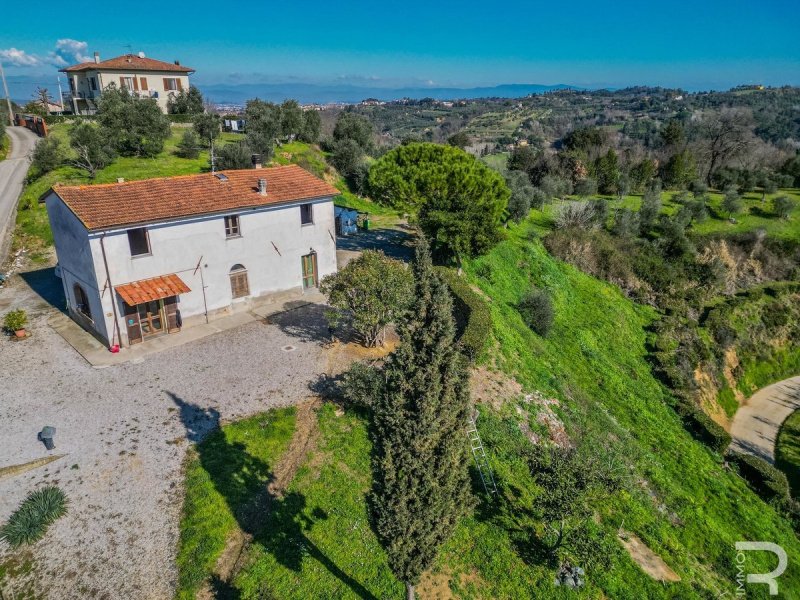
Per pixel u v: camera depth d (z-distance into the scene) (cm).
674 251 4844
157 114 5647
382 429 1011
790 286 4788
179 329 2552
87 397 2003
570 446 2136
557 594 1470
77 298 2547
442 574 1446
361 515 1533
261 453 1722
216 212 2516
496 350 2542
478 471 1792
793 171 7144
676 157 6906
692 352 3659
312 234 2977
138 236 2339
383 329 2422
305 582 1345
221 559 1379
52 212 2481
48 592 1269
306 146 6319
